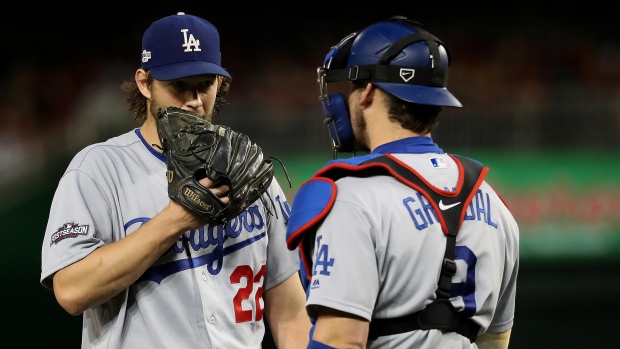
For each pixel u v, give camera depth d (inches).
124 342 372.2
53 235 364.2
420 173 319.6
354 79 330.3
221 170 343.9
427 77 326.6
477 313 321.7
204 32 388.2
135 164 387.5
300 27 2242.9
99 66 1985.7
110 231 375.6
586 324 1126.4
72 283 353.7
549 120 1376.7
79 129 1658.5
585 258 1196.5
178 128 357.7
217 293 384.8
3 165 1552.7
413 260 307.7
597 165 1247.5
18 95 1856.5
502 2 2183.8
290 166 1368.1
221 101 436.5
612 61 1972.2
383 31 332.5
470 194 323.9
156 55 381.1
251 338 395.9
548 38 2073.1
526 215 1244.5
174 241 355.9
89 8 2196.1
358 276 300.0
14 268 1218.6
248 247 398.6
